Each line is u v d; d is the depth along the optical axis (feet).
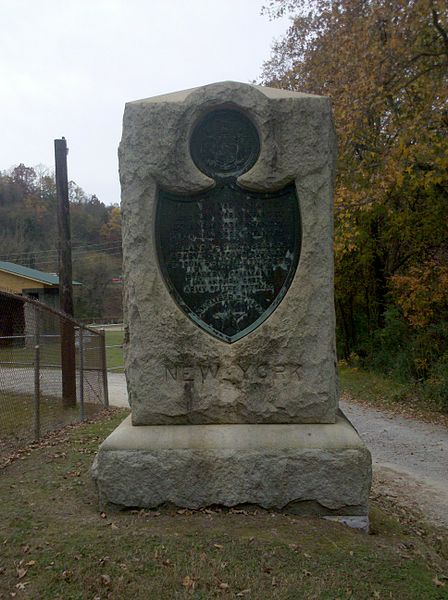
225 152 14.99
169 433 14.29
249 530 12.62
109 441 14.12
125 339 15.10
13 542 12.12
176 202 14.99
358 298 67.72
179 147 14.67
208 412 14.52
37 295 90.94
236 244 14.93
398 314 54.03
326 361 14.49
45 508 14.32
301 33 56.49
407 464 25.17
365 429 33.53
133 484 13.84
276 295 14.85
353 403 43.68
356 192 42.47
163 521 13.14
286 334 14.51
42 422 27.78
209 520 13.14
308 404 14.44
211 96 14.58
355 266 64.18
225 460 13.71
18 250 167.63
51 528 12.86
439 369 41.42
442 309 46.21
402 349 52.31
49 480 17.01
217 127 15.01
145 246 14.73
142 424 14.67
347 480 13.60
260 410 14.46
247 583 10.61
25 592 10.30
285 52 62.80
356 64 40.45
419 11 36.47
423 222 54.19
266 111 14.55
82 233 180.04
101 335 37.47
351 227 46.57
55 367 35.70
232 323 14.84
